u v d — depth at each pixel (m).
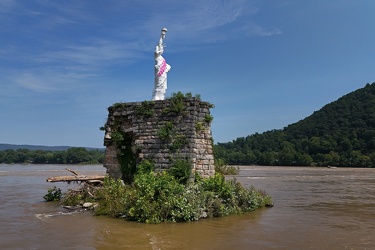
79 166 132.50
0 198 29.91
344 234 16.73
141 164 24.14
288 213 22.55
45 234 16.34
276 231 17.22
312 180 59.03
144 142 24.75
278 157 143.12
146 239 15.42
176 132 24.08
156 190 19.73
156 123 24.75
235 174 78.56
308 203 27.97
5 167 119.50
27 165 144.62
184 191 20.23
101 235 16.11
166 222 18.73
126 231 16.83
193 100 24.09
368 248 14.34
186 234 16.31
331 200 30.20
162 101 24.81
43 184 45.69
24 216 20.88
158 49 27.25
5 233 16.55
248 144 178.38
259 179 61.19
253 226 18.25
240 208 22.27
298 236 16.27
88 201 24.11
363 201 29.53
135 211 19.33
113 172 26.47
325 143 139.00
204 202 20.33
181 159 23.53
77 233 16.50
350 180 59.44
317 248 14.30
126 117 26.23
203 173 24.34
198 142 24.22
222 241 15.21
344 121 153.62
